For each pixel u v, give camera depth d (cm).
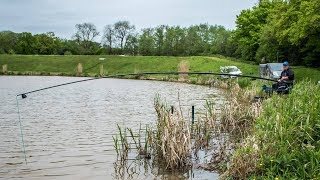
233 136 1303
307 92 1070
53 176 980
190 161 1034
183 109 2183
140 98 3089
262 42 5325
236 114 1486
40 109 2400
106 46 11512
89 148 1277
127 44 11150
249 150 832
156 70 7212
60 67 8188
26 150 1264
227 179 820
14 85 4697
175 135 1034
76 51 11706
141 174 970
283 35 3922
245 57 7250
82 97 3222
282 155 788
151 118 1961
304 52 5022
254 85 2384
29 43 11800
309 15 3356
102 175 977
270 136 864
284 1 4144
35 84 4891
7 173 1007
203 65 6512
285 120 884
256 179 757
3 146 1325
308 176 716
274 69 3381
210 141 1261
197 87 4200
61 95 3419
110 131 1588
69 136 1493
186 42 9450
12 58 8744
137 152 1172
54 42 12275
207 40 10269
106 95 3394
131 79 6122
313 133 867
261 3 6775
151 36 10081
